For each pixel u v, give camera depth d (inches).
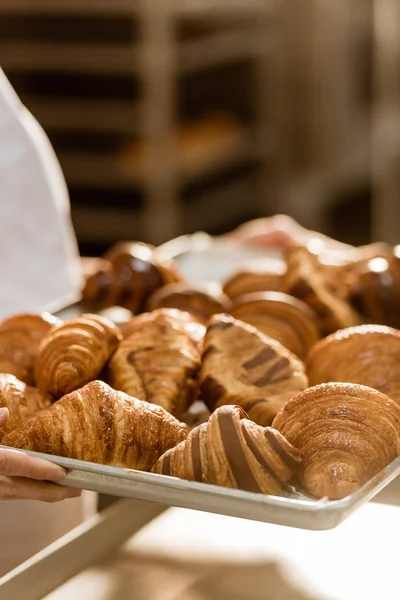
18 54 170.7
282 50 195.9
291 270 65.7
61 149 176.7
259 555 53.7
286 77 199.3
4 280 76.0
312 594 51.3
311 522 44.0
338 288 66.7
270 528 55.5
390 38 199.3
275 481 46.0
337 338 56.4
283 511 44.2
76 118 173.0
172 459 46.9
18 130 75.3
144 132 170.6
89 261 86.8
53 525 58.9
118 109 170.4
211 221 186.5
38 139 77.4
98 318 55.8
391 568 52.6
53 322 58.6
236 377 53.4
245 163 193.9
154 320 56.4
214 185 186.7
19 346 56.8
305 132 202.8
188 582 52.1
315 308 63.4
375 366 54.4
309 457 46.9
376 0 197.8
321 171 205.6
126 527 55.1
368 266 67.1
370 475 46.6
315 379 55.8
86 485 47.1
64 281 78.1
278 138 199.8
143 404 49.8
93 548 53.7
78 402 49.3
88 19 165.9
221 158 184.4
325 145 204.7
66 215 80.0
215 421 46.4
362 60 205.0
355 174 209.5
